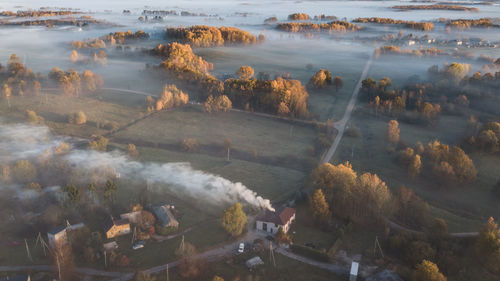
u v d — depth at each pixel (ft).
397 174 539.70
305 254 355.77
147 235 379.55
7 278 309.22
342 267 340.59
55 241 354.54
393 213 418.10
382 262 345.92
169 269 334.65
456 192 489.26
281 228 376.27
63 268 328.90
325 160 586.86
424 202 437.58
